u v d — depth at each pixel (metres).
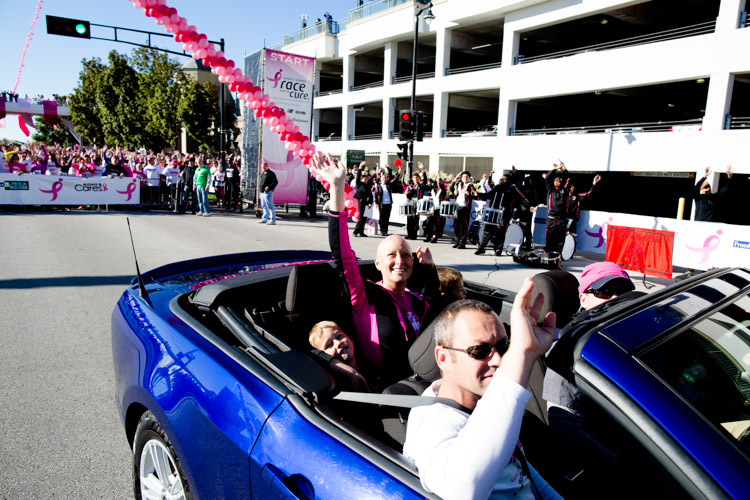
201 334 2.07
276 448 1.56
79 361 4.12
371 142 29.52
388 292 2.71
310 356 2.23
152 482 2.14
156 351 2.10
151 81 36.62
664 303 1.74
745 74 14.69
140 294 2.50
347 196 3.23
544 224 9.79
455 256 10.47
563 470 1.75
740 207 16.02
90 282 6.79
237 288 2.47
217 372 1.84
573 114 27.81
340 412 1.79
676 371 1.43
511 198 10.88
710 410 1.38
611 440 1.75
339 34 32.69
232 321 2.17
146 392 2.03
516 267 9.28
